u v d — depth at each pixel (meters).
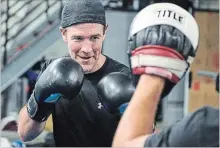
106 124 1.72
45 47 3.66
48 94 1.27
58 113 1.76
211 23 3.14
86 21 1.53
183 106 3.14
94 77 1.71
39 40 3.65
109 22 3.45
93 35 1.57
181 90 3.15
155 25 0.74
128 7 3.49
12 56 3.75
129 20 3.48
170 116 2.98
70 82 1.23
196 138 0.79
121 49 3.40
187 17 0.76
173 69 0.73
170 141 0.79
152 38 0.74
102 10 1.57
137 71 0.75
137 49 0.75
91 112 1.73
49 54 3.77
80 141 1.76
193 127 0.80
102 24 1.57
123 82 1.18
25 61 3.65
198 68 3.21
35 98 1.31
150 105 0.76
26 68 3.64
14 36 4.04
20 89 3.81
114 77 1.21
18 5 4.20
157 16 0.75
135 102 0.77
